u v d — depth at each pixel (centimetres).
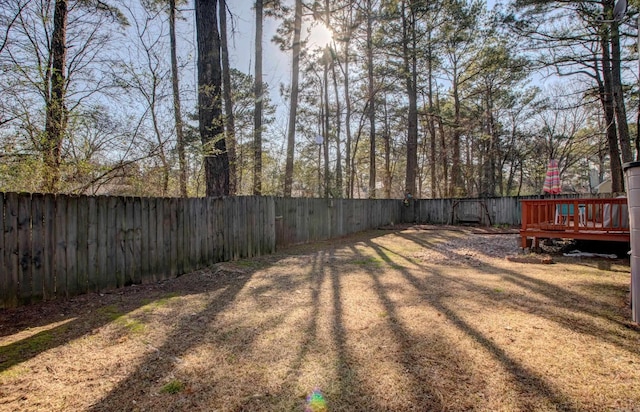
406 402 171
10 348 233
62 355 224
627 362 207
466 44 1594
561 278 426
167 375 199
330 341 244
